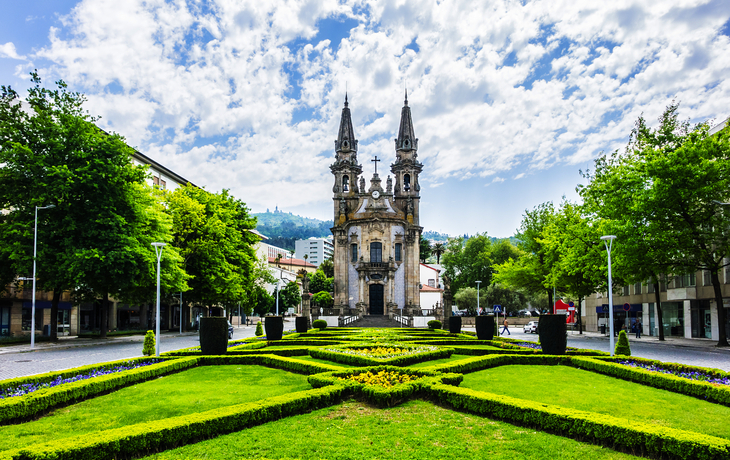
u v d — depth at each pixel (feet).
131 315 209.26
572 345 115.55
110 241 110.63
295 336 127.54
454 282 346.33
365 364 66.28
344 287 236.22
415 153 248.11
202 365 70.74
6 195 110.63
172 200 166.91
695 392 47.98
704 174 97.55
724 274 136.05
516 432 35.32
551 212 186.19
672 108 126.52
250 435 34.12
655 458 30.22
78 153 108.06
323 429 35.47
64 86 119.24
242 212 200.03
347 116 254.47
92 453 28.45
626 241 106.63
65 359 81.87
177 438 32.19
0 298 137.69
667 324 169.99
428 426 36.35
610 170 132.67
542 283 178.09
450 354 83.05
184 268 159.53
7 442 33.37
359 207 244.22
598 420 33.42
